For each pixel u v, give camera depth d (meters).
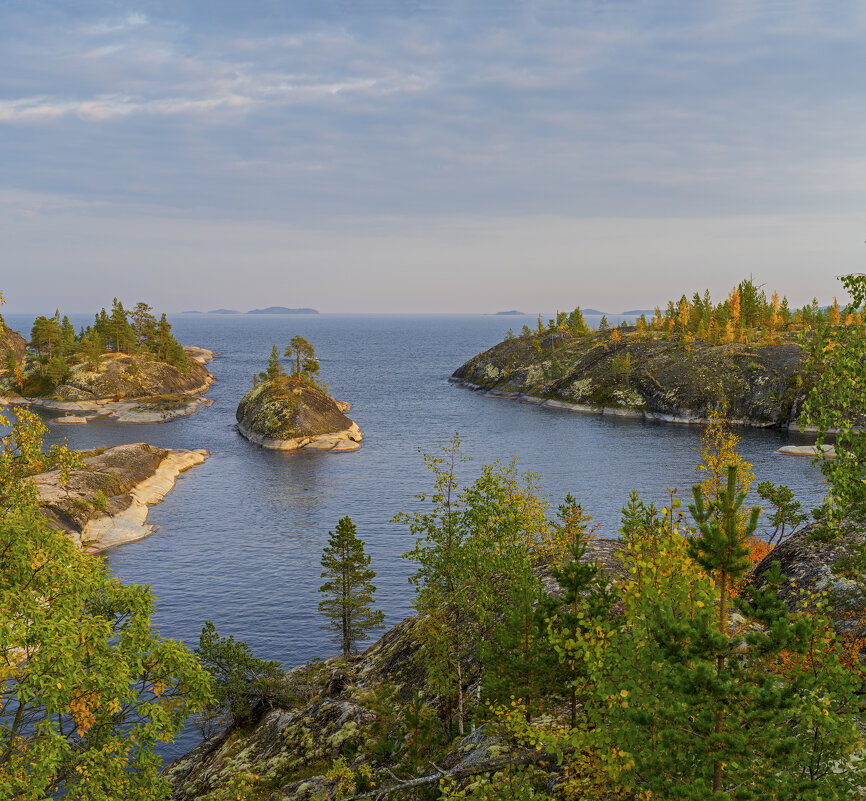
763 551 43.38
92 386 182.75
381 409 191.62
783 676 11.13
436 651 24.81
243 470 118.31
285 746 29.17
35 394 185.50
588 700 14.55
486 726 18.53
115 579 20.09
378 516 91.50
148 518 90.38
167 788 18.19
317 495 102.06
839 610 20.48
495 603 24.58
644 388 185.38
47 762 15.10
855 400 15.19
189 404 180.62
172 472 112.06
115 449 109.31
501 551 24.73
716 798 10.11
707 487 25.92
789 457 122.12
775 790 10.37
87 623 17.80
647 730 11.31
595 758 12.60
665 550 12.55
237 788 26.09
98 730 18.30
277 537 83.12
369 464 122.94
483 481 25.33
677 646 10.80
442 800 15.84
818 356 15.88
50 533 18.89
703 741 10.74
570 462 122.12
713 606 12.03
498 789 15.52
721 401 169.25
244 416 155.62
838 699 11.19
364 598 49.75
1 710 17.83
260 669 39.12
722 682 10.12
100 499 81.62
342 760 23.12
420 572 26.05
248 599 65.12
